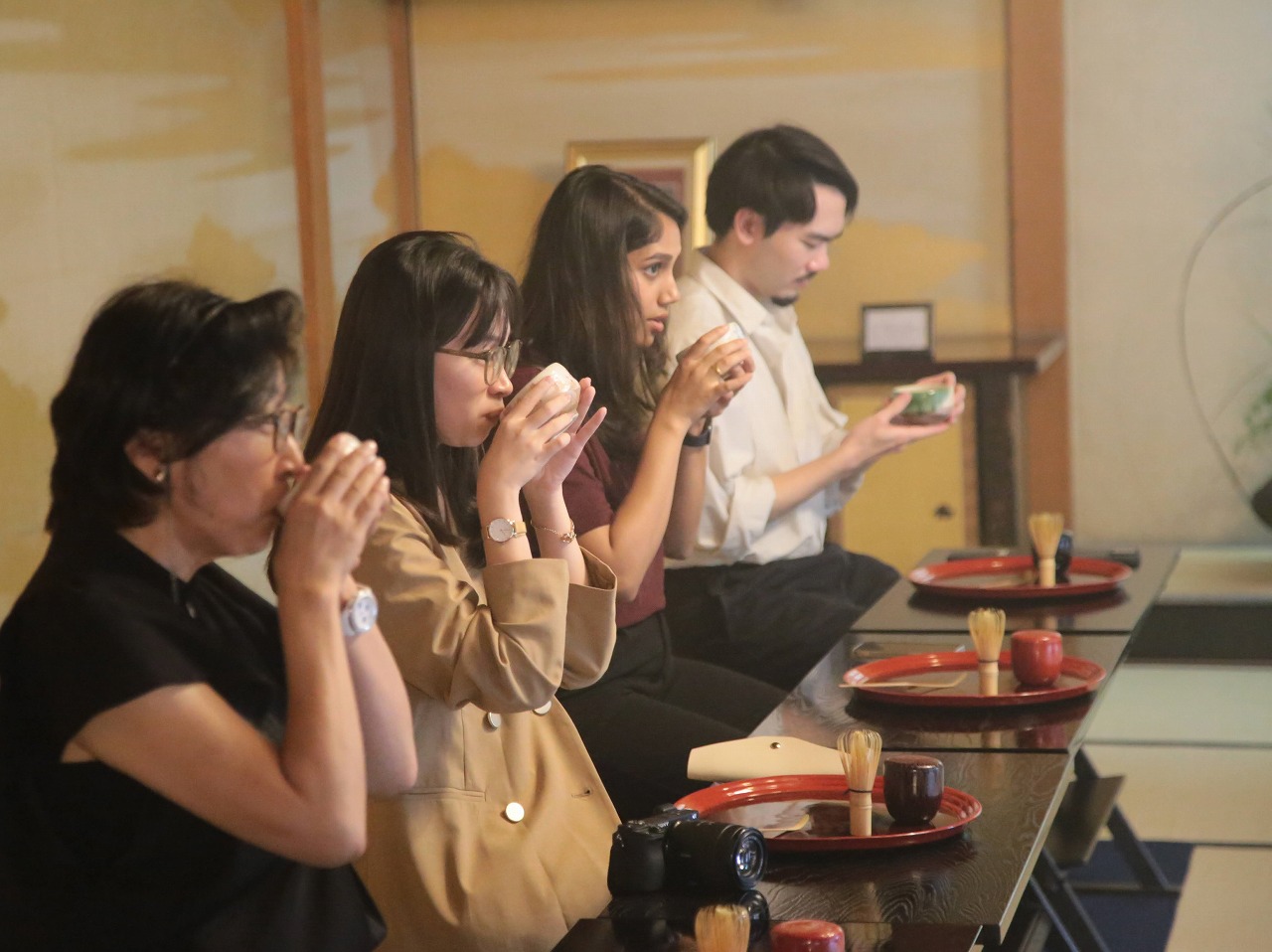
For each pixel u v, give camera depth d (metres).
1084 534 8.96
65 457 2.09
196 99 6.92
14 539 5.47
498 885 2.77
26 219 5.62
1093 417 8.89
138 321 2.06
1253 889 5.02
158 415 2.05
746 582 5.18
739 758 3.00
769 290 5.50
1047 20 8.49
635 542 3.85
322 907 2.22
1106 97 8.66
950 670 3.83
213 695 2.07
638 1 8.84
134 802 2.06
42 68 5.76
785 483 5.14
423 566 2.87
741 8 8.79
